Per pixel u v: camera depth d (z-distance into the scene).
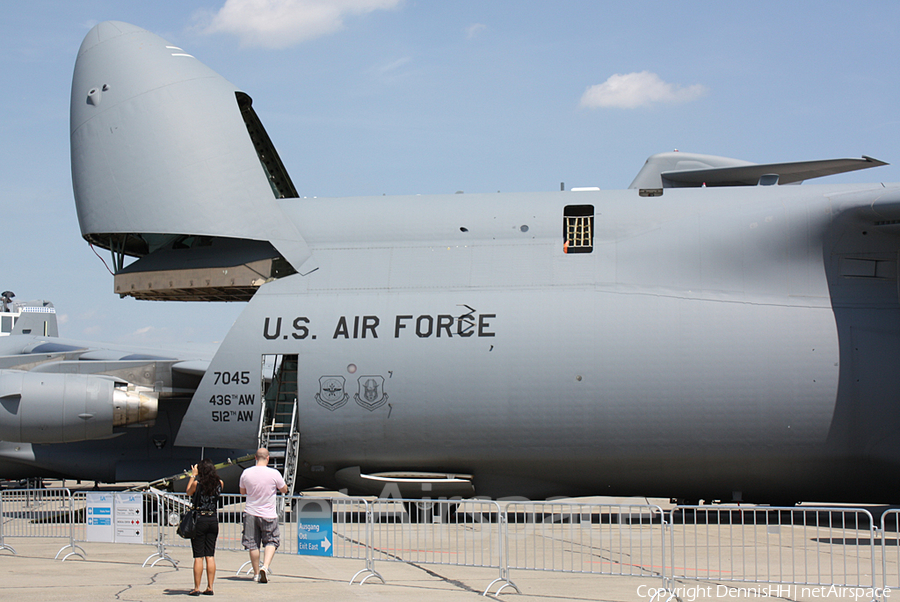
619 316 15.20
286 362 16.59
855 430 14.66
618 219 16.17
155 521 15.81
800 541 13.12
